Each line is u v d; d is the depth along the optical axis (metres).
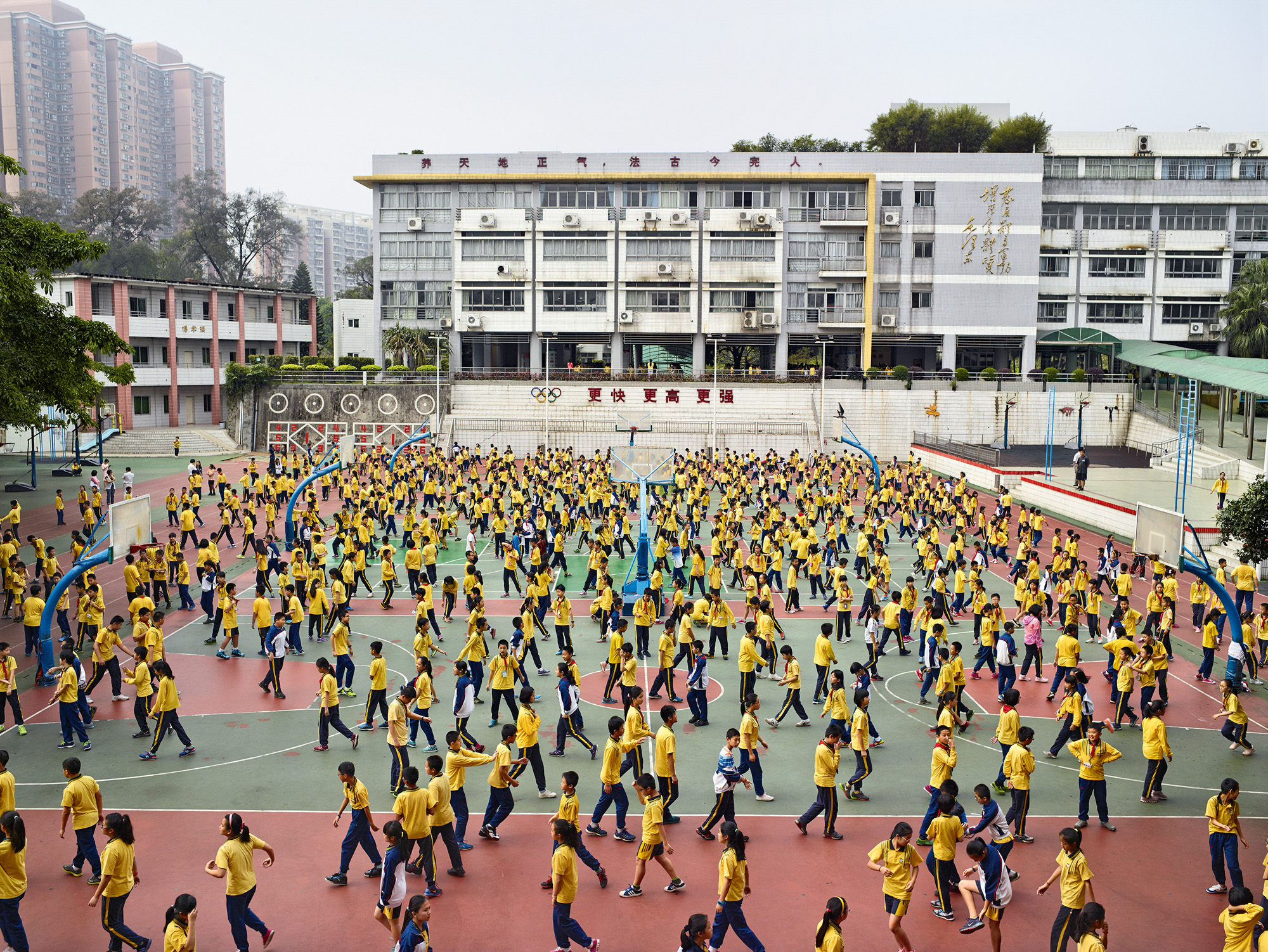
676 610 19.14
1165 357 50.53
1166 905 11.52
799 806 14.23
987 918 10.26
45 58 152.62
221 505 34.41
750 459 50.84
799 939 10.70
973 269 67.69
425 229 69.00
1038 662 20.08
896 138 77.88
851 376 67.12
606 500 38.28
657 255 68.00
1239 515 23.92
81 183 156.88
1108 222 70.62
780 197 67.69
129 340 65.19
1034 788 14.95
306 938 10.69
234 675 20.19
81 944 10.60
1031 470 47.84
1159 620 20.91
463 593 26.73
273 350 79.38
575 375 67.06
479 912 11.18
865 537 28.77
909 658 21.98
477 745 13.47
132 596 22.53
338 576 22.83
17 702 16.67
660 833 11.45
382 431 62.50
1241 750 16.67
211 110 179.88
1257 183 69.88
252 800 14.24
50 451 59.31
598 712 18.11
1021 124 71.25
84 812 11.79
